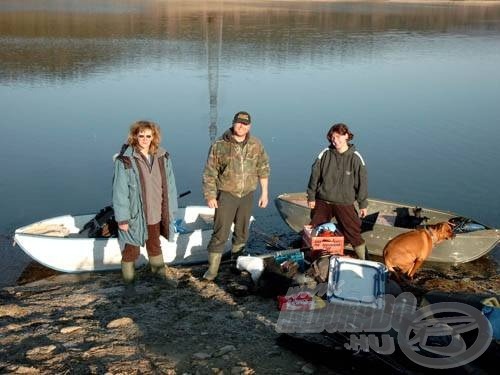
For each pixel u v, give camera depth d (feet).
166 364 13.71
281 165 41.14
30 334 15.70
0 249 27.43
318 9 177.06
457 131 51.08
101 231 25.35
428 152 44.98
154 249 20.04
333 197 21.42
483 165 42.01
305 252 20.89
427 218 28.14
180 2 189.06
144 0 189.98
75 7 157.89
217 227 20.47
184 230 26.25
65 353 14.24
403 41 116.37
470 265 25.88
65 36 104.42
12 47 89.51
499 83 73.97
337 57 94.32
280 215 30.25
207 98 61.67
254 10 167.22
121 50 92.38
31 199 34.22
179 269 22.74
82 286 21.93
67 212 32.73
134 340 15.23
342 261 17.47
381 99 63.93
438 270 24.98
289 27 131.34
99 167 40.16
